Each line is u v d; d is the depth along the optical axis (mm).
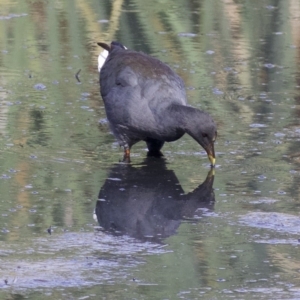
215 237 9023
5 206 9953
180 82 12711
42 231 9070
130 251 8539
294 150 12547
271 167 11758
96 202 10188
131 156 12391
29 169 11508
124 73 12578
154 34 20016
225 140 13008
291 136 13242
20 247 8531
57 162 11867
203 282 7789
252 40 19734
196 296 7477
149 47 18984
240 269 8102
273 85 16453
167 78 12500
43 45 19016
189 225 9422
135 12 21625
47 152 12289
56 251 8461
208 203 10234
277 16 21609
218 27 20719
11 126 13531
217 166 11820
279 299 7434
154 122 12047
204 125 11711
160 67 12789
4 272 7887
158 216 9719
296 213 9852
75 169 11594
